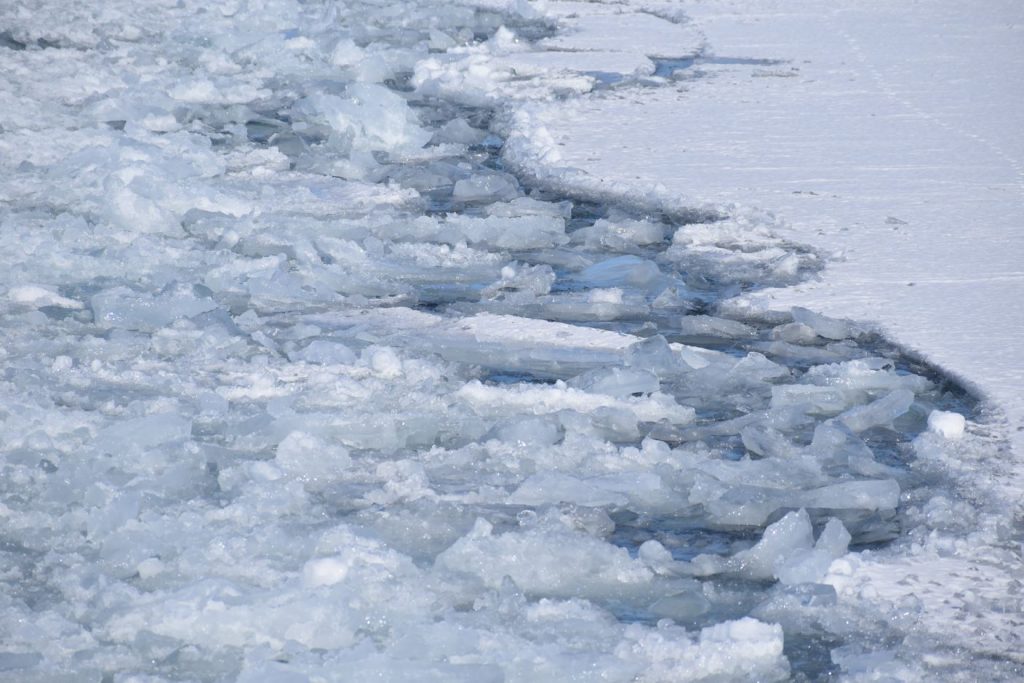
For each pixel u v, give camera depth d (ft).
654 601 26.84
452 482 31.60
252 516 29.37
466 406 35.24
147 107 67.67
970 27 88.99
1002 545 28.58
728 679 24.03
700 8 98.07
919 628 25.45
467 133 65.26
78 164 57.00
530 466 32.37
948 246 47.16
